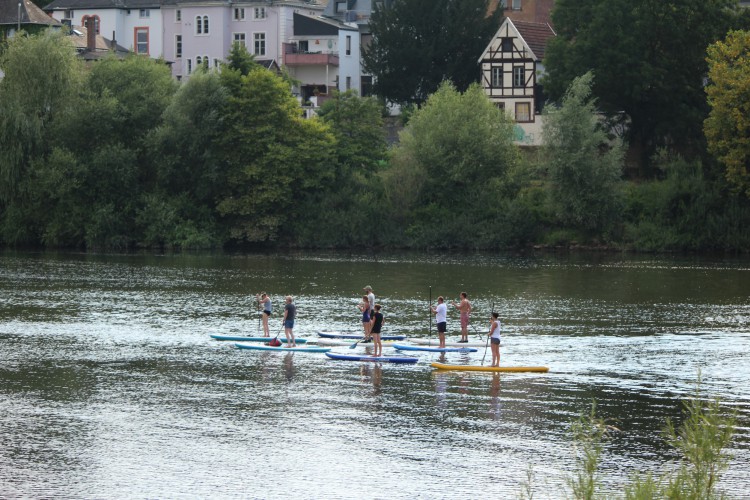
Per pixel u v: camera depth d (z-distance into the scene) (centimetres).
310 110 19600
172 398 6375
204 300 10369
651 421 5897
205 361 7412
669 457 5288
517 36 17875
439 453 5350
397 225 16050
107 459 5244
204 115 15900
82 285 11456
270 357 7588
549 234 15538
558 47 16338
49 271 12769
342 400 6341
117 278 12100
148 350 7788
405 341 8162
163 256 14825
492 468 5134
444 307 7850
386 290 11138
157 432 5681
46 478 4972
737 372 7081
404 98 19562
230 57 17075
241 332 8556
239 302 10238
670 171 15275
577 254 14950
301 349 7800
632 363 7362
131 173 15750
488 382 6806
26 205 15738
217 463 5194
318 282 11800
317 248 16038
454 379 6894
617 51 15600
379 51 19375
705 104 15938
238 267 13388
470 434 5656
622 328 8762
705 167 15600
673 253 14925
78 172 15462
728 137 14300
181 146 15862
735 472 5075
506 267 13362
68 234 15812
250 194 16038
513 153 15950
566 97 15125
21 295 10619
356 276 12388
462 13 19188
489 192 15850
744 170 14162
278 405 6219
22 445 5444
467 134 15738
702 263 13725
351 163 16700
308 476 5028
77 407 6159
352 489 4862
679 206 15075
